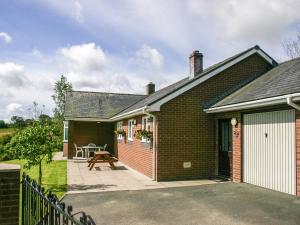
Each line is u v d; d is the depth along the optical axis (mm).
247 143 11180
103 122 24141
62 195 9547
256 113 10695
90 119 22625
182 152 12766
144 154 14109
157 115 12516
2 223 4504
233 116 11922
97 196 9375
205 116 13250
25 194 5105
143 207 8000
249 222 6598
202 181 12062
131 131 17516
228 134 12656
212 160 13258
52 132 11102
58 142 11203
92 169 16031
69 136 22672
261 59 14422
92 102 25828
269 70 14102
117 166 17500
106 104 25812
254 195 9102
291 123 9078
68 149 22516
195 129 13039
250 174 11000
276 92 9250
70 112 23375
